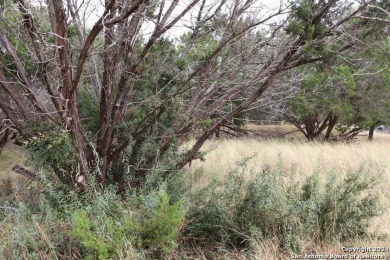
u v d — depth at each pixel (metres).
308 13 3.87
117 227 3.16
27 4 3.36
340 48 4.55
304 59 4.30
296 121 15.60
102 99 4.18
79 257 3.06
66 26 3.28
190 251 3.51
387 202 4.89
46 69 3.62
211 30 4.57
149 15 3.97
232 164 7.50
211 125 4.56
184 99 4.88
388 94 12.66
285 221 3.54
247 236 3.42
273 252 3.30
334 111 12.43
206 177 6.20
